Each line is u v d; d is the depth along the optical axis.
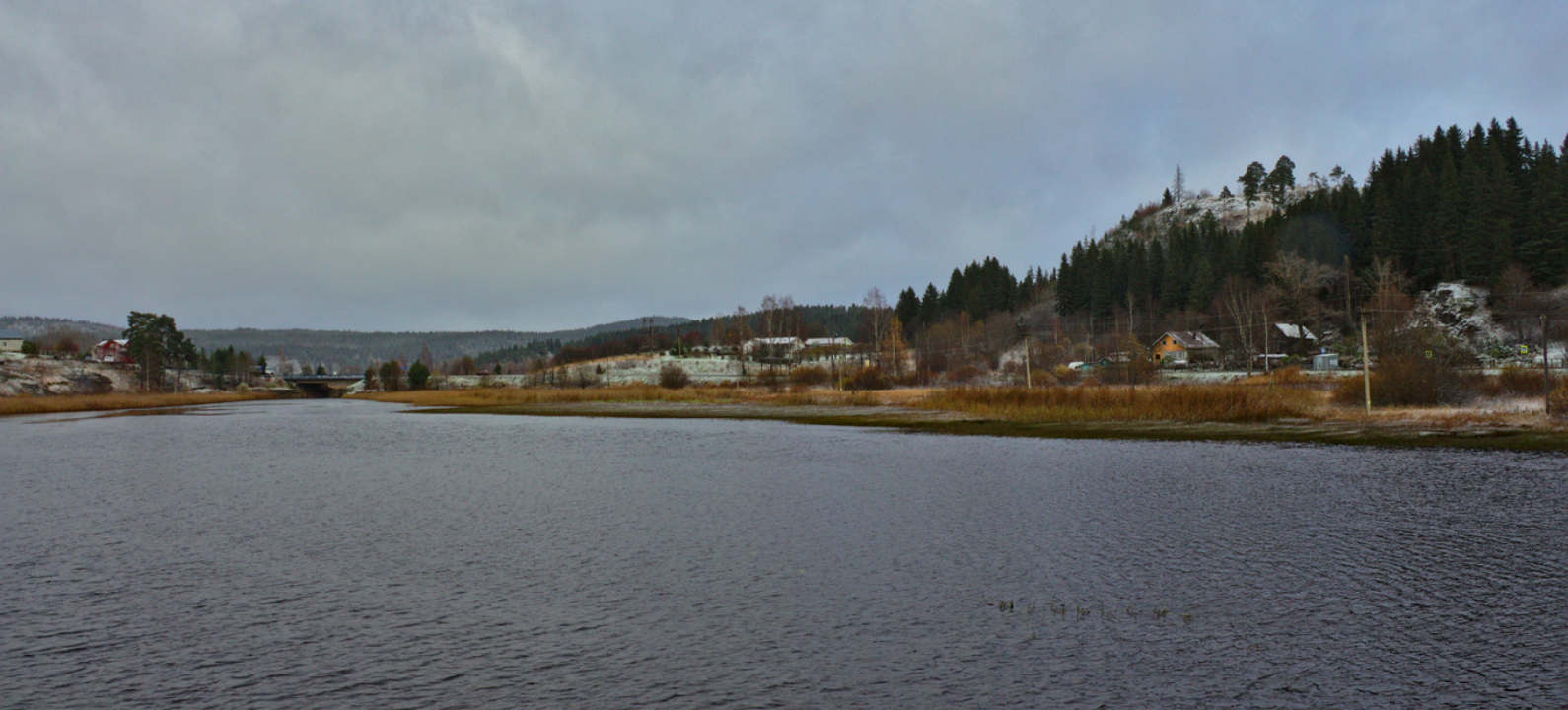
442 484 28.38
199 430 59.78
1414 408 47.19
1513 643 11.48
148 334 171.12
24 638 12.51
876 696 10.00
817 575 15.51
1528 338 98.94
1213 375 100.00
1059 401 54.19
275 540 19.11
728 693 10.16
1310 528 18.98
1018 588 14.46
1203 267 138.50
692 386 116.75
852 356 137.38
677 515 21.86
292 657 11.66
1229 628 12.24
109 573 16.25
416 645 12.07
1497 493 23.08
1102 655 11.26
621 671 10.97
